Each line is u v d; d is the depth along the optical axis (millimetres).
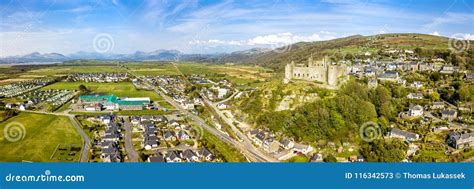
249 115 104750
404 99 100812
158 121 103875
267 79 169000
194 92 153500
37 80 175500
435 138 74000
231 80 178125
